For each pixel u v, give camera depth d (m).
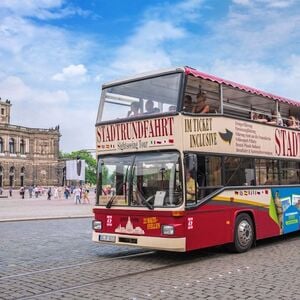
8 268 11.42
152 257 12.88
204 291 8.61
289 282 9.25
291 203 16.30
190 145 11.88
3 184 149.62
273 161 15.55
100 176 13.12
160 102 12.19
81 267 11.41
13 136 153.12
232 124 13.66
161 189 11.73
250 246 13.96
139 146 12.36
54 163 161.00
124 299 8.09
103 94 13.69
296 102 17.12
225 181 13.12
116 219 12.46
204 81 12.76
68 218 30.03
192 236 11.66
